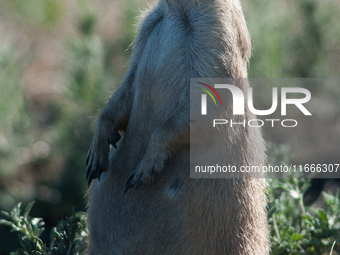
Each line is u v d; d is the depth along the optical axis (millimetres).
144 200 7895
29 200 17797
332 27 23578
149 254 7898
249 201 8320
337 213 10859
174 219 7773
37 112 22500
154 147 7699
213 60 7922
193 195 7766
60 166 19297
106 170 8508
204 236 7859
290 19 23422
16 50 23859
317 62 23094
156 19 8656
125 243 8031
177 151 7930
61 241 8984
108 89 19297
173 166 7867
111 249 8242
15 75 20703
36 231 9281
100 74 19031
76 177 17703
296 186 11109
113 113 8828
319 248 10258
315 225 10383
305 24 23281
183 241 7777
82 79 18609
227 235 8031
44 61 25172
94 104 18469
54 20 27234
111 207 8281
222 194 7934
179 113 7750
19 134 19578
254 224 8453
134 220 7949
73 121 18422
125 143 8562
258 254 8562
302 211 11242
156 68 8219
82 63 18812
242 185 8180
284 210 11078
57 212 17750
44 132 21125
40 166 19531
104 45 22641
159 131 7727
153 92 8227
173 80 8070
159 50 8266
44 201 17938
